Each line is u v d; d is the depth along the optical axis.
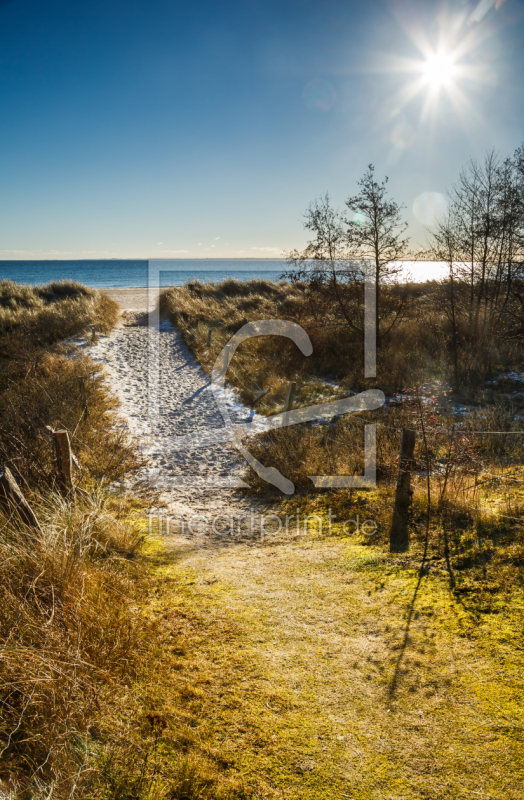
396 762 2.05
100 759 2.02
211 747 2.15
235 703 2.44
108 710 2.32
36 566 3.08
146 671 2.65
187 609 3.44
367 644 2.93
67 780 1.85
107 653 2.68
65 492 4.98
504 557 3.76
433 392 10.71
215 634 3.10
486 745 2.09
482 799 1.84
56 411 9.07
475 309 14.27
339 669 2.71
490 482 5.52
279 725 2.29
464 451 6.00
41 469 5.23
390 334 14.95
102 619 2.92
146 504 6.44
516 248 12.87
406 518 4.69
